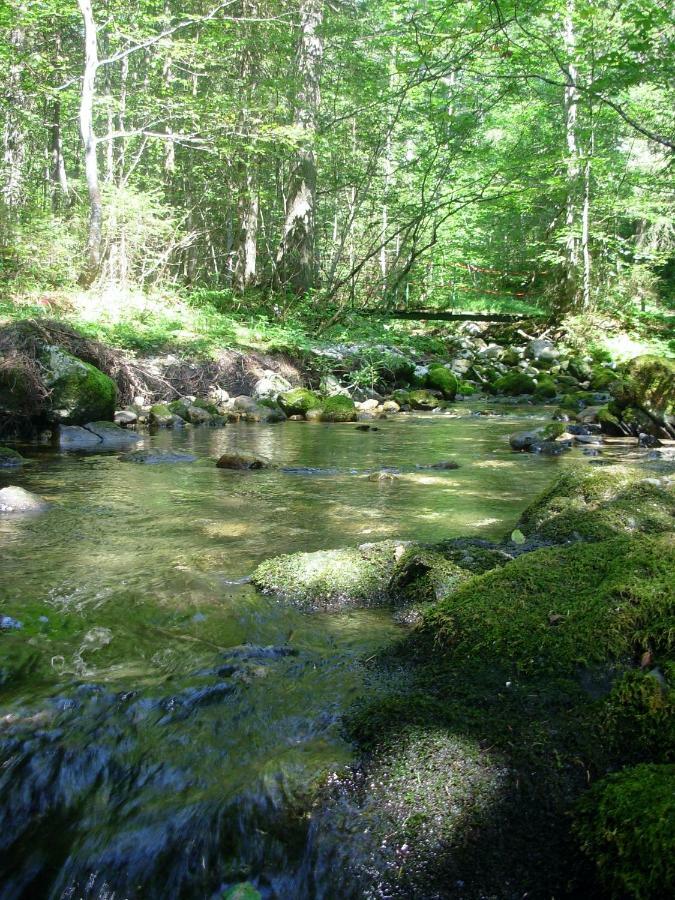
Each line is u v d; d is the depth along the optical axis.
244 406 11.30
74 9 13.23
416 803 1.78
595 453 7.78
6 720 2.13
